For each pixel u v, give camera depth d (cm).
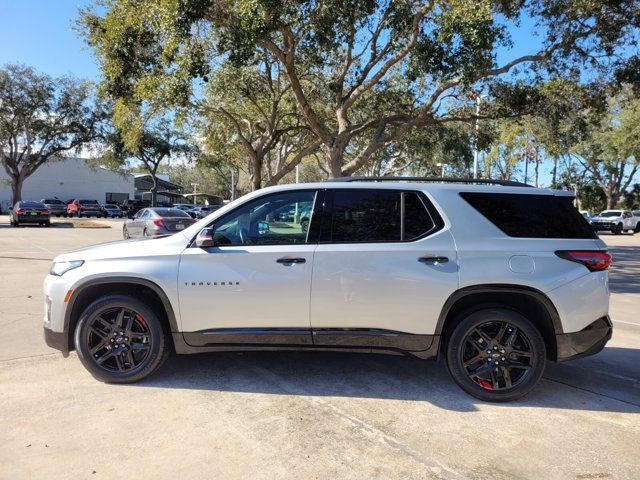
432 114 1733
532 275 402
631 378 480
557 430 367
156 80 1353
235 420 372
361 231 423
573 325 405
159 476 298
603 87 1622
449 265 407
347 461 319
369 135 2464
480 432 362
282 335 420
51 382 439
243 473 303
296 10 1219
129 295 430
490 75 1558
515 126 2969
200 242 417
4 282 963
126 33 1362
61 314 430
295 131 2503
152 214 1792
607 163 4322
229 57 1194
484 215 421
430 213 423
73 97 4278
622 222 3609
